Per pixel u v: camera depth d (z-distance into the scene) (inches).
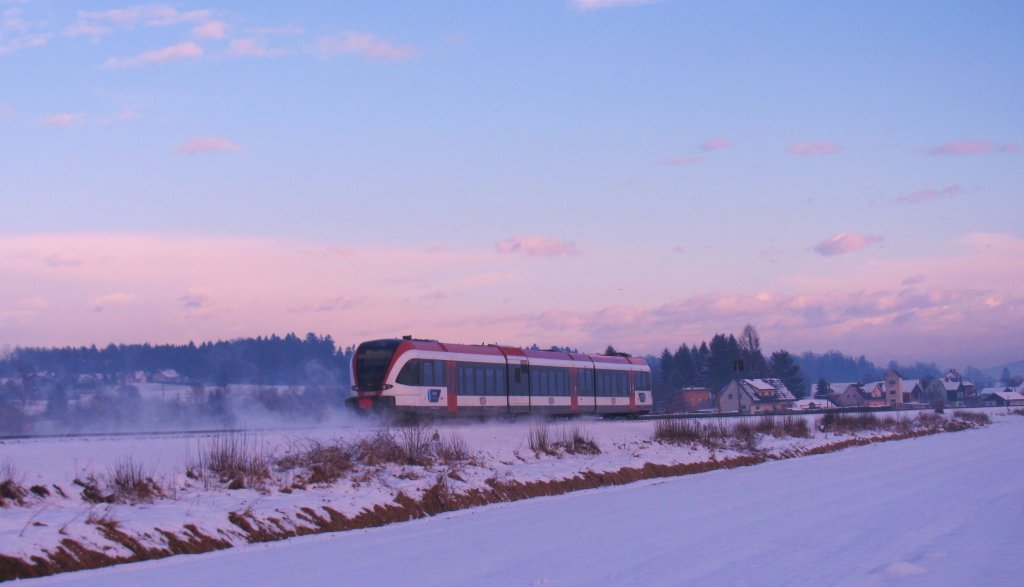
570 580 556.7
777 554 638.5
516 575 576.7
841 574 561.9
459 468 1105.4
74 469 828.0
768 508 916.6
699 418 2219.5
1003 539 701.9
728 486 1164.5
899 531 747.4
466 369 1617.9
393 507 892.0
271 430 1358.3
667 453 1494.8
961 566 589.0
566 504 989.8
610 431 1635.1
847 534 732.0
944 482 1171.3
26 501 732.0
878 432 2357.3
